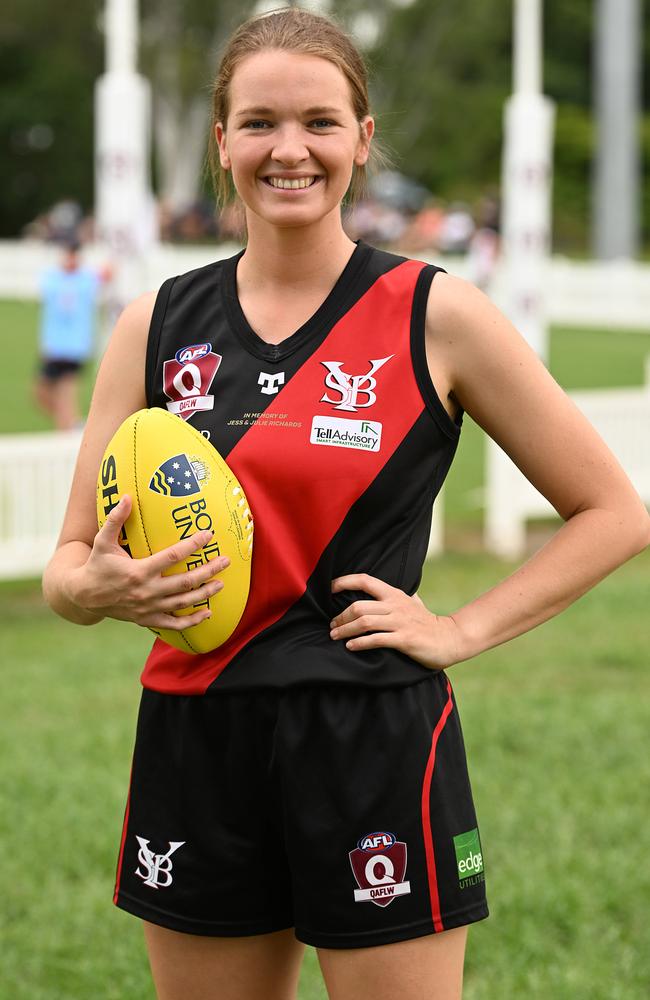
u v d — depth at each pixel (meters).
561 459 2.85
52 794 6.20
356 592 2.80
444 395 2.84
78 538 3.03
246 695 2.79
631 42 36.12
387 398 2.77
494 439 2.93
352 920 2.75
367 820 2.74
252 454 2.78
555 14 62.19
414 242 43.81
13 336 26.27
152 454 2.79
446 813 2.79
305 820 2.75
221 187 3.18
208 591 2.74
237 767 2.81
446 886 2.77
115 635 9.45
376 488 2.76
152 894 2.90
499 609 2.86
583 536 2.86
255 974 2.92
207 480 2.77
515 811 5.93
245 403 2.82
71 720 7.34
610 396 12.55
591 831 5.80
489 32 53.88
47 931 4.94
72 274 14.45
